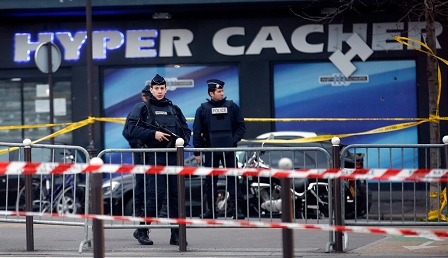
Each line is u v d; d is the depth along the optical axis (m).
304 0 44.31
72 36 47.94
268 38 47.09
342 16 46.34
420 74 46.25
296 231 26.53
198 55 47.53
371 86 46.75
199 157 26.12
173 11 46.34
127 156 47.31
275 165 31.86
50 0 45.50
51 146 22.16
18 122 48.81
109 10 45.91
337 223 21.11
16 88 48.75
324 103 47.09
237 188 25.23
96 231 15.34
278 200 25.92
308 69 47.19
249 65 47.22
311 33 46.78
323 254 21.03
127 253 21.59
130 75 47.97
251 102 47.31
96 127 47.94
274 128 47.19
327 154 21.34
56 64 38.31
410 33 45.78
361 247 22.45
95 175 15.42
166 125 23.05
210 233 26.12
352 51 46.56
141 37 47.66
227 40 47.34
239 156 28.94
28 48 48.28
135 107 23.31
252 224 17.56
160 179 22.64
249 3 44.75
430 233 15.98
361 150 37.59
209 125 28.91
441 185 25.92
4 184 29.58
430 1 32.75
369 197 24.25
